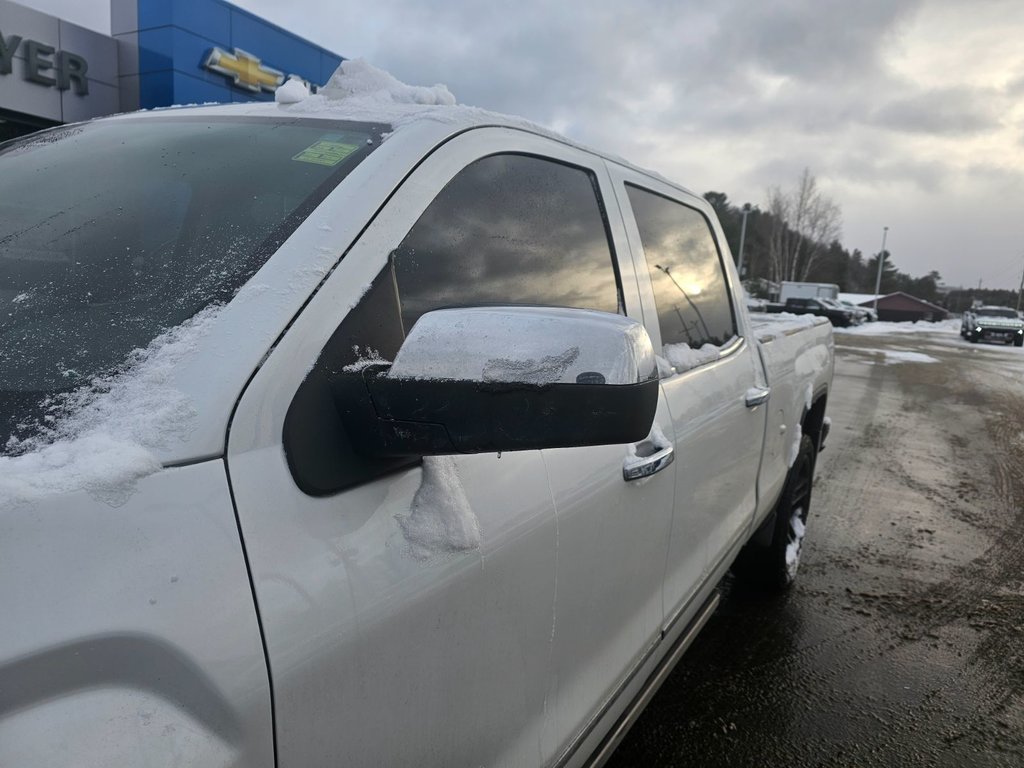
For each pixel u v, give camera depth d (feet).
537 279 6.14
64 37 41.55
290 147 5.34
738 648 12.25
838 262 307.58
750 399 10.20
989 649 12.43
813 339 15.34
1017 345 107.14
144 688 2.89
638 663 7.29
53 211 5.30
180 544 3.11
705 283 10.28
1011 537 17.95
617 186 8.04
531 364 3.45
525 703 5.25
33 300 4.36
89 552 2.89
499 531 4.82
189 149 5.66
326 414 3.78
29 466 3.01
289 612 3.37
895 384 49.90
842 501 20.72
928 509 20.15
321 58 54.19
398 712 3.99
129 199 5.25
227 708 3.08
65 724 2.68
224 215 4.71
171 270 4.35
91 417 3.38
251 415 3.51
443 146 5.24
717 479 9.19
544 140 6.73
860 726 10.29
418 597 4.08
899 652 12.27
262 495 3.44
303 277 3.98
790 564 14.16
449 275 5.07
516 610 5.03
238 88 47.62
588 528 5.94
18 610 2.68
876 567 15.84
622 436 3.46
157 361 3.63
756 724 10.27
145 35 43.86
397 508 4.11
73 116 42.42
